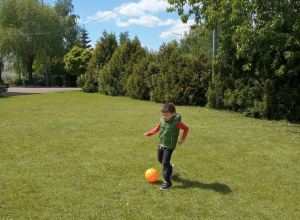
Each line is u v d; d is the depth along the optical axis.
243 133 7.91
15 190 3.90
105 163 5.10
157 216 3.29
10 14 36.09
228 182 4.34
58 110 11.88
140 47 18.77
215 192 3.96
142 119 9.82
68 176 4.43
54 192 3.86
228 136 7.50
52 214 3.29
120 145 6.36
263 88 10.59
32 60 40.56
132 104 14.60
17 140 6.63
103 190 3.95
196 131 8.05
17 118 9.68
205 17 11.35
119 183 4.21
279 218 3.31
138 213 3.35
